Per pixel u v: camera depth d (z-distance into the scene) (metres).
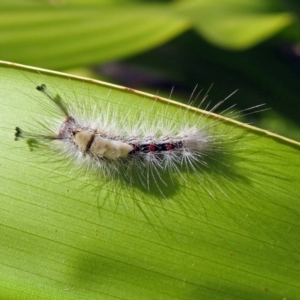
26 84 0.11
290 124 0.16
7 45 0.13
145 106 0.11
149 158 0.11
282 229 0.11
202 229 0.11
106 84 0.11
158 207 0.11
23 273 0.11
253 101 0.16
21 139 0.11
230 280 0.11
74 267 0.11
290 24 0.15
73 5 0.14
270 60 0.17
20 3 0.14
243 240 0.11
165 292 0.11
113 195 0.11
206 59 0.17
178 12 0.14
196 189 0.11
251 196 0.11
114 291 0.11
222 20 0.14
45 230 0.11
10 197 0.11
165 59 0.17
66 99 0.11
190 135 0.11
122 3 0.15
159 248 0.11
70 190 0.11
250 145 0.11
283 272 0.11
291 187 0.11
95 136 0.11
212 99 0.16
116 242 0.11
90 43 0.14
